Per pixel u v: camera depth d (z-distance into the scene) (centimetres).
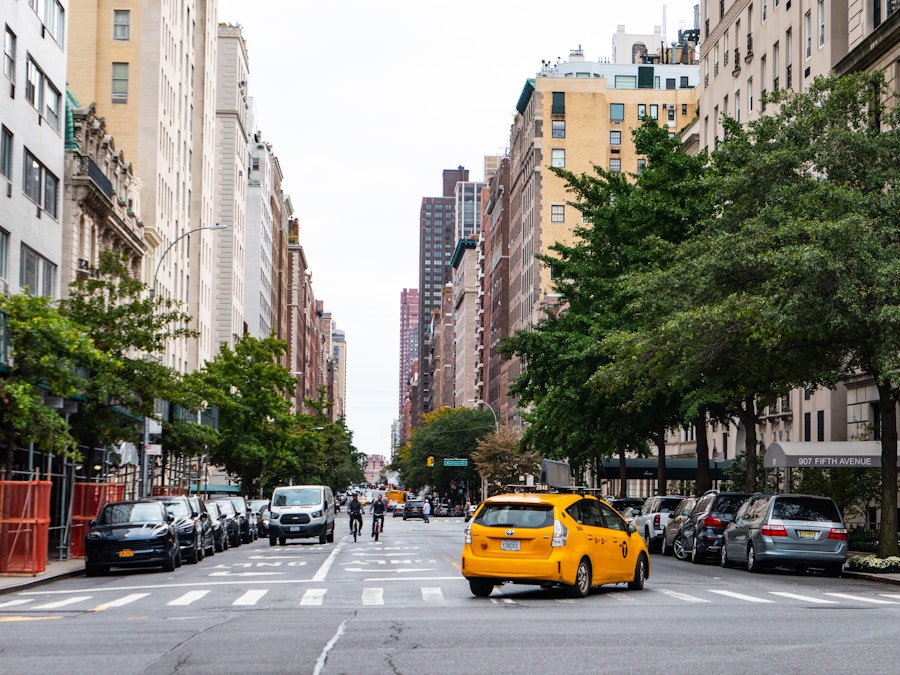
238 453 7194
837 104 3170
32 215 4106
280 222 16412
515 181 13788
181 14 7962
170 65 7538
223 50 11156
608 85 13175
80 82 7000
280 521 4869
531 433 5856
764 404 3756
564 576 1983
